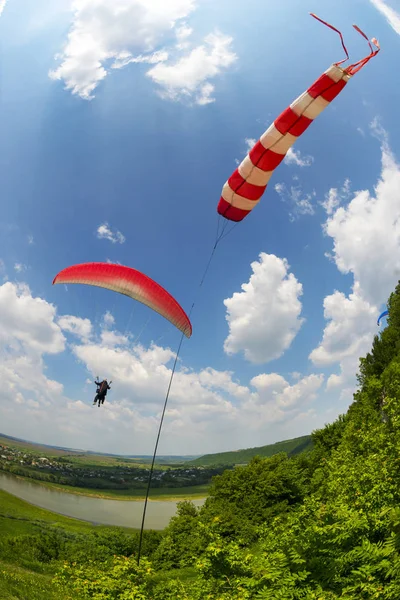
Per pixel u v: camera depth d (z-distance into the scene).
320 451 52.75
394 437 20.56
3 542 40.38
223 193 20.34
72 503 111.69
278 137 17.08
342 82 15.28
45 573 34.41
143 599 12.25
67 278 20.61
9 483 119.56
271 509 43.84
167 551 42.00
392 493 14.19
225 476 50.69
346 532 11.88
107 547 46.75
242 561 12.32
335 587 10.90
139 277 19.25
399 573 9.63
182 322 19.44
